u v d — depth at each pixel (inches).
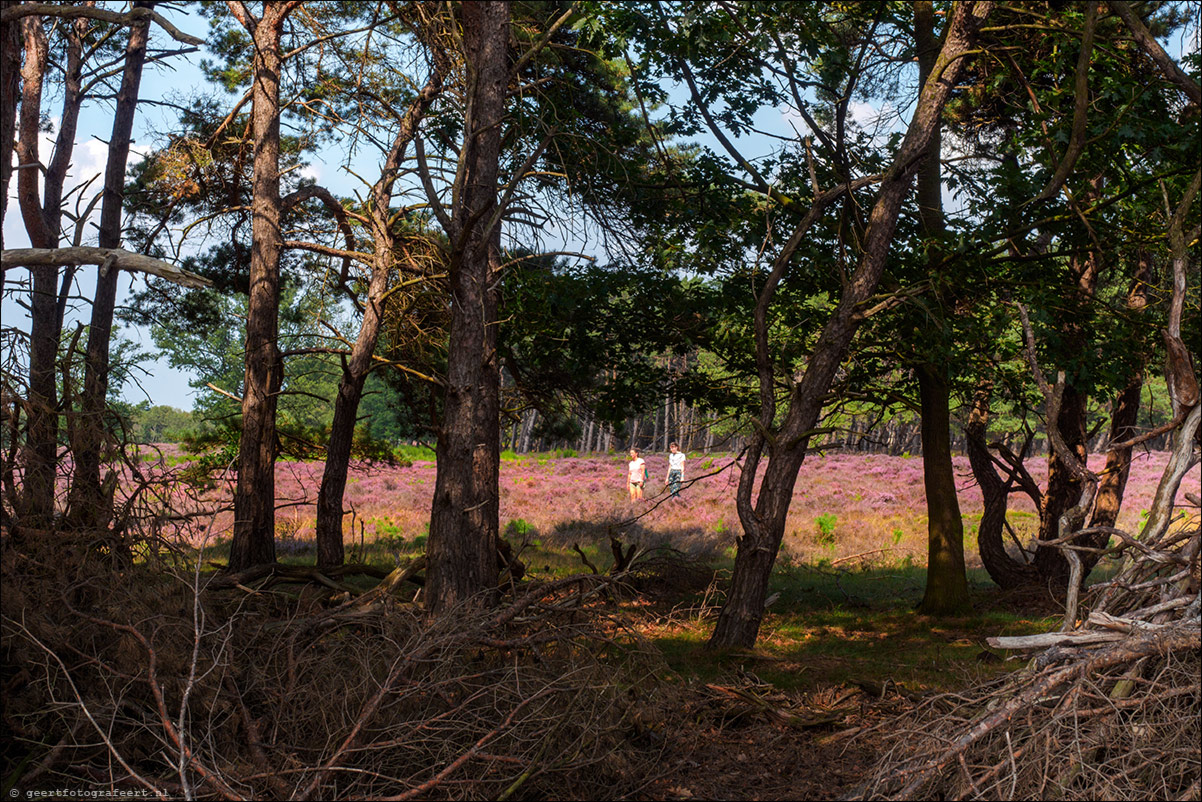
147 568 226.8
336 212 517.3
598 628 271.4
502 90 340.5
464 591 311.3
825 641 370.3
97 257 194.5
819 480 1182.3
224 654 207.8
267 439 436.1
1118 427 474.9
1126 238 418.0
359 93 490.0
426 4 418.6
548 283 441.1
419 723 190.5
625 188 450.6
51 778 178.7
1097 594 216.4
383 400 2386.8
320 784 170.2
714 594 452.1
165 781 175.8
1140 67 402.6
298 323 613.6
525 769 184.4
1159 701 166.9
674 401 511.8
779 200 427.2
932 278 386.9
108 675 193.0
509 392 501.7
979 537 490.3
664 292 450.9
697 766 213.0
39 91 396.2
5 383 211.2
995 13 410.9
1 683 185.9
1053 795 161.2
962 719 186.2
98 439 231.3
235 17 486.9
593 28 415.5
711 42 402.3
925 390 441.7
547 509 930.7
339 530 455.2
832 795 194.1
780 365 436.1
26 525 208.2
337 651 222.5
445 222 322.0
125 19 197.8
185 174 530.0
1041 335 390.3
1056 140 365.1
